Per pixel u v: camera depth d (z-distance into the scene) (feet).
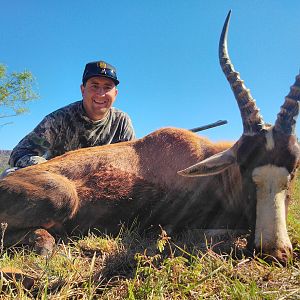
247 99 2.86
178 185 3.35
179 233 3.34
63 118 4.41
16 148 4.21
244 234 3.09
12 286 2.01
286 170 2.56
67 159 3.40
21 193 2.99
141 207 3.33
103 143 4.75
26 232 2.98
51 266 2.29
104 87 4.41
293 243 2.79
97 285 2.08
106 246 2.79
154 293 1.89
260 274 2.16
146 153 3.50
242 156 2.75
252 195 2.65
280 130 2.66
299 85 2.71
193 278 2.05
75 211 3.17
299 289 1.89
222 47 3.27
